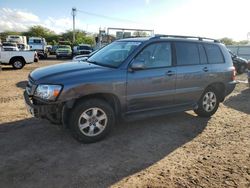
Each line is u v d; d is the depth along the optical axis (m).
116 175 3.71
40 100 4.39
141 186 3.46
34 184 3.43
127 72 4.82
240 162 4.19
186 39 5.86
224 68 6.35
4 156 4.14
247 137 5.26
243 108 7.52
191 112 6.83
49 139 4.82
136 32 20.84
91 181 3.54
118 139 4.94
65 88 4.29
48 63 23.52
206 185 3.53
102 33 24.94
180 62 5.59
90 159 4.13
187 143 4.87
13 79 11.89
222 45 6.55
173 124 5.87
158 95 5.27
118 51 5.33
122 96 4.82
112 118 4.84
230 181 3.65
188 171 3.87
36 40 31.67
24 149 4.40
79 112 4.49
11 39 38.53
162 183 3.54
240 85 11.61
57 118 4.46
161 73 5.23
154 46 5.25
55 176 3.63
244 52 25.78
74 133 4.55
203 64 5.98
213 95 6.39
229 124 6.02
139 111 5.15
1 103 7.26
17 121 5.73
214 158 4.30
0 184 3.41
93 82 4.47
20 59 16.80
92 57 5.75
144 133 5.27
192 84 5.78
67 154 4.27
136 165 4.00
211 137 5.20
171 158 4.26
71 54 32.25
